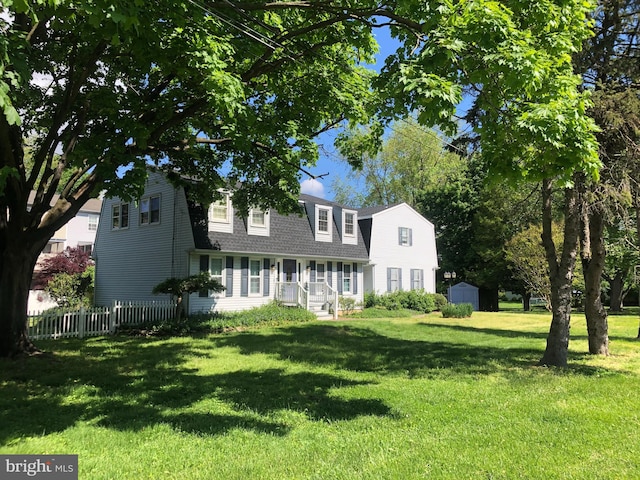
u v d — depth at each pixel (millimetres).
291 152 10469
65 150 10164
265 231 20469
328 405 6250
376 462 4133
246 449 4555
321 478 3795
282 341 13078
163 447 4633
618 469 3900
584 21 5363
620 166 9023
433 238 30531
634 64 9797
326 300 22266
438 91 4168
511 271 29719
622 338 14391
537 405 6086
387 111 5371
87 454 4449
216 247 18094
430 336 15102
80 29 6117
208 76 6129
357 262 25328
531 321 21172
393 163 40281
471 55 4602
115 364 9414
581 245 11312
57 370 8719
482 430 5047
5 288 9750
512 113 4984
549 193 9641
